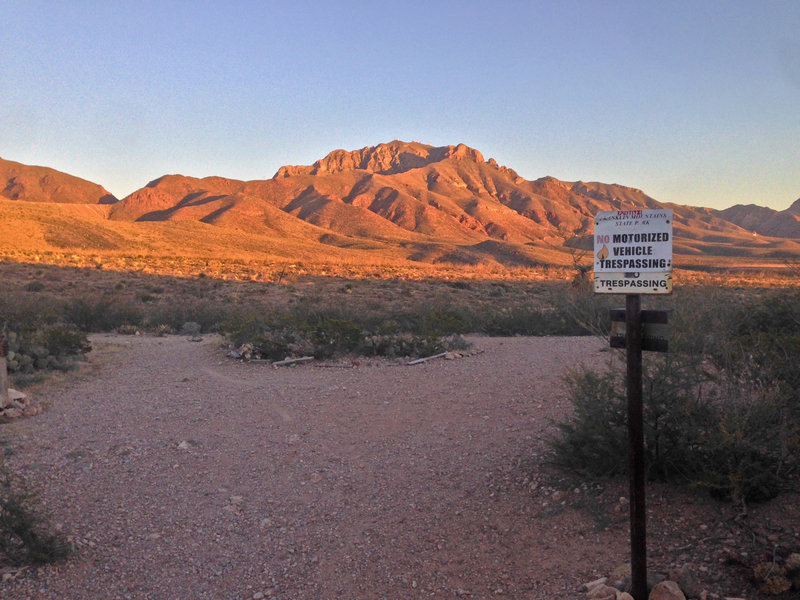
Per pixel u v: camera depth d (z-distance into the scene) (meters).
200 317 20.52
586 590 4.09
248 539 5.39
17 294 22.59
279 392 10.30
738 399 4.98
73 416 8.87
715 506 4.83
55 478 6.56
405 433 8.02
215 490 6.39
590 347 13.86
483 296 31.73
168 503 6.08
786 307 6.85
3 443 7.54
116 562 4.97
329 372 11.80
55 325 16.84
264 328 14.60
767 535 4.34
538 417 8.12
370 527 5.52
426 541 5.16
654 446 5.31
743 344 5.44
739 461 4.79
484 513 5.50
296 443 7.78
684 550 4.36
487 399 9.38
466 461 6.84
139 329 18.92
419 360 12.51
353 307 20.72
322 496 6.23
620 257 3.69
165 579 4.77
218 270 43.97
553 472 6.09
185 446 7.61
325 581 4.71
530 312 19.30
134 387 10.72
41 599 4.41
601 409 5.61
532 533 5.02
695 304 6.04
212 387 10.72
